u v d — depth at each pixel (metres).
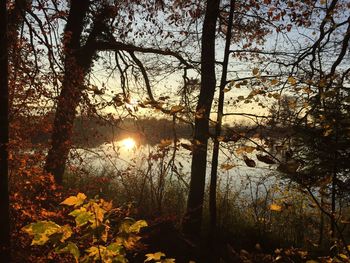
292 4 10.08
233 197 13.78
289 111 4.16
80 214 2.70
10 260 5.59
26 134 7.69
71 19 12.86
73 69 8.73
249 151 3.15
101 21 13.46
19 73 7.39
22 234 6.20
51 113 8.14
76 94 8.70
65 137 8.84
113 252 2.80
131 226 2.84
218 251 10.71
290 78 4.12
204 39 11.88
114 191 13.00
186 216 11.56
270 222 12.39
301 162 3.06
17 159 6.95
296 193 7.08
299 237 10.98
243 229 12.70
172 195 13.95
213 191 10.35
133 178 12.85
